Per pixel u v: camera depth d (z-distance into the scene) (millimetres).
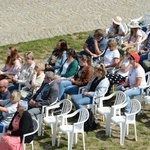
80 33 43031
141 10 48125
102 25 44625
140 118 30531
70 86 31391
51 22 45188
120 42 38750
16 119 26688
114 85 33594
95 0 50469
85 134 28984
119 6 49031
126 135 28906
